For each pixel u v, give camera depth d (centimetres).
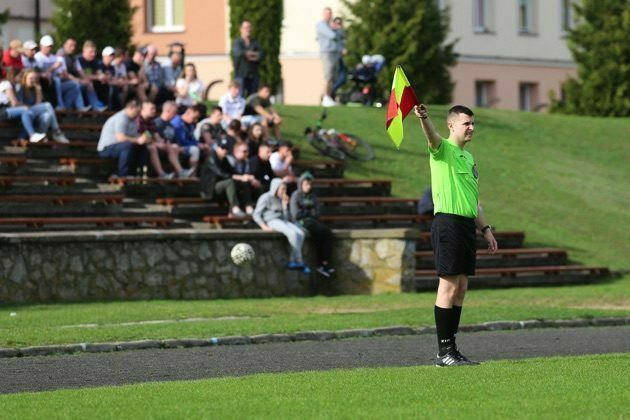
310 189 6131
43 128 6669
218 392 2719
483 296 5959
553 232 7806
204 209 6431
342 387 2769
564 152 9494
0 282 5256
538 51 14112
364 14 11069
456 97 13150
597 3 11650
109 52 7362
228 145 6544
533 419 2325
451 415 2372
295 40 12700
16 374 3322
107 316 4662
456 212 3122
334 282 6159
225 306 5178
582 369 3095
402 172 8188
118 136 6531
